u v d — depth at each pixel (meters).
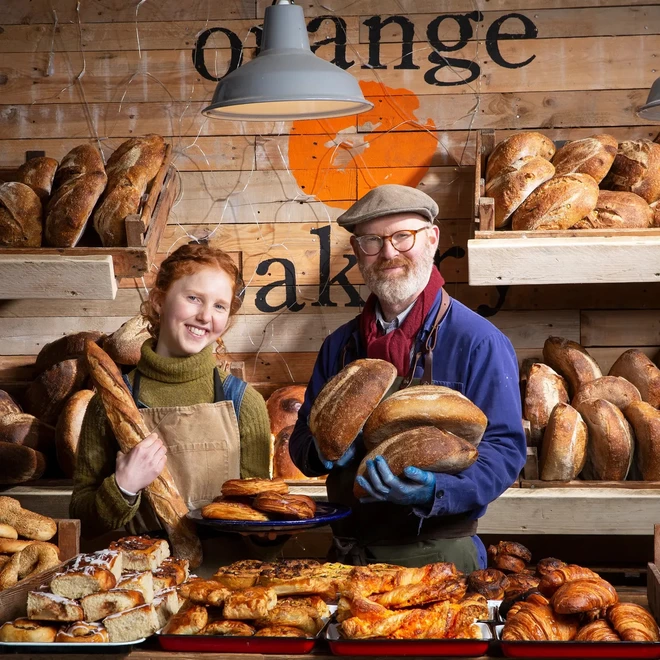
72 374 3.00
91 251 2.78
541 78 3.27
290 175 3.36
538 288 3.29
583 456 2.72
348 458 1.97
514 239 2.81
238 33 3.34
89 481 2.03
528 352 3.30
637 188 3.03
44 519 1.93
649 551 3.22
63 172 2.98
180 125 3.37
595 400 2.77
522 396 2.97
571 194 2.88
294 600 1.46
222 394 2.10
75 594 1.44
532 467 2.73
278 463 2.85
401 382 2.17
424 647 1.32
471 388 2.13
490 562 2.02
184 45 3.35
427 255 2.17
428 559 2.06
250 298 3.39
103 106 3.38
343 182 3.35
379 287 2.16
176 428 2.05
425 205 2.13
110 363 1.95
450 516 2.07
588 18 3.24
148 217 2.87
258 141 3.36
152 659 1.35
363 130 3.33
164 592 1.49
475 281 2.76
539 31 3.26
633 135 3.25
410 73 3.31
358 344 2.30
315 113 2.64
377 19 3.30
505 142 3.08
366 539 2.11
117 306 3.39
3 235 2.85
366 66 3.31
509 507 2.66
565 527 2.65
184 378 2.07
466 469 1.93
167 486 1.89
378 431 1.85
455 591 1.42
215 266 2.03
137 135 3.38
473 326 2.18
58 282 2.75
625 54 3.24
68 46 3.37
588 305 3.28
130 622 1.39
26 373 3.38
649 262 2.71
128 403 1.93
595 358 3.28
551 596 1.46
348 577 1.49
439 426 1.84
